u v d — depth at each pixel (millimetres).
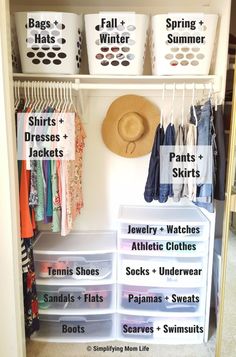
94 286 1860
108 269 1856
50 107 1585
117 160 2033
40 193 1574
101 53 1588
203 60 1588
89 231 2109
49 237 2016
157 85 1632
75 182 1757
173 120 1857
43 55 1572
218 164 1598
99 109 1969
